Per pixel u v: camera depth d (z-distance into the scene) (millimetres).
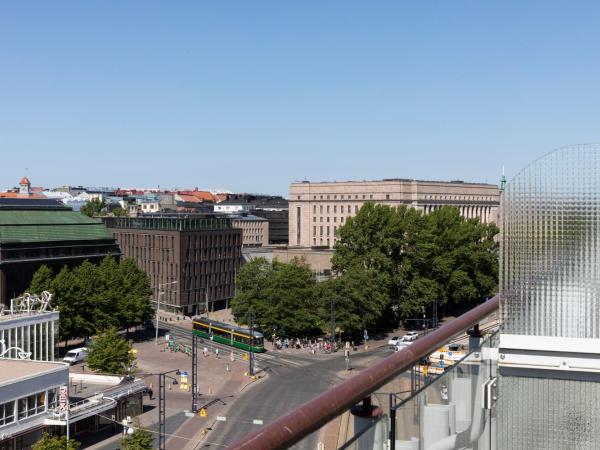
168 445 55406
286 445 4031
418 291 105000
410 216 108875
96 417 59469
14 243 102250
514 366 7289
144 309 102625
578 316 7105
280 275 100562
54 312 72000
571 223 7078
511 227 7316
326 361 88000
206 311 133875
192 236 131875
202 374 81000
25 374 52594
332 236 185750
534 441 7266
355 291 95500
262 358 89938
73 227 114938
